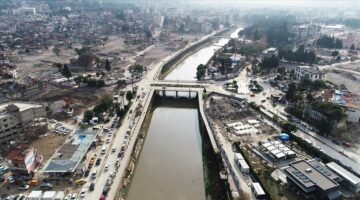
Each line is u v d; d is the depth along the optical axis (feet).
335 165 488.85
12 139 593.83
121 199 447.42
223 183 471.62
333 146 576.61
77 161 489.67
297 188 447.83
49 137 602.85
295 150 563.07
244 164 498.28
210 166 537.65
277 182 472.03
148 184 495.41
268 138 602.44
